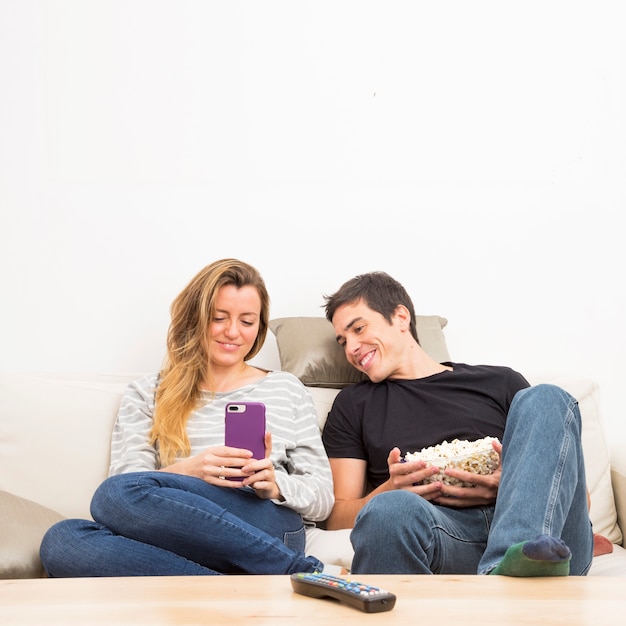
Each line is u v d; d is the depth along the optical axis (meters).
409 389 2.28
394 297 2.38
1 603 1.22
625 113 2.87
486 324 2.83
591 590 1.29
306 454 2.18
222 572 1.77
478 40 2.88
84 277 2.74
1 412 2.25
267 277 2.80
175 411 2.17
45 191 2.75
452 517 1.91
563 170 2.88
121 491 1.76
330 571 1.77
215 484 1.89
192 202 2.79
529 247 2.86
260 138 2.83
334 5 2.87
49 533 1.79
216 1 2.85
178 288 2.77
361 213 2.84
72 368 2.72
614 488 2.33
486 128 2.88
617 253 2.87
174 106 2.81
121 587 1.33
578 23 2.88
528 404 1.65
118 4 2.81
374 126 2.86
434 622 1.12
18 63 2.77
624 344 2.85
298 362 2.48
